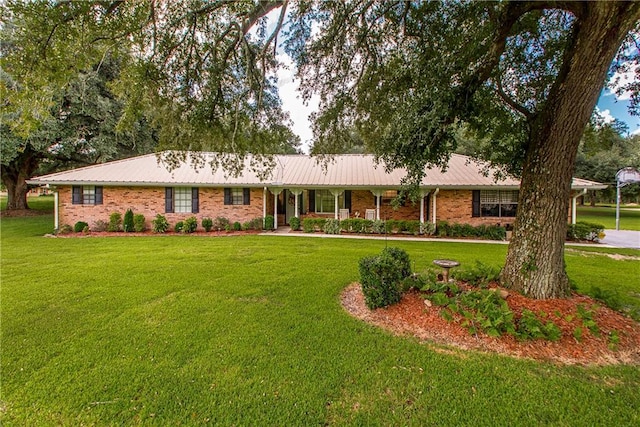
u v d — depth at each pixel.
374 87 5.75
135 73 4.84
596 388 2.80
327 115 6.09
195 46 5.10
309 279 6.22
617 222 15.67
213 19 4.83
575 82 3.88
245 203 14.75
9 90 4.66
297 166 16.55
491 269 5.19
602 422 2.42
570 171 4.31
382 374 3.01
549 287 4.32
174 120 5.85
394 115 5.15
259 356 3.33
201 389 2.79
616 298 4.37
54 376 2.96
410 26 4.85
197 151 6.79
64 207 13.45
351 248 9.89
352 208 15.57
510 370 3.07
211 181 14.06
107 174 13.89
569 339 3.55
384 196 15.14
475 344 3.57
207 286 5.76
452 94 3.87
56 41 4.31
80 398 2.67
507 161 5.66
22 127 4.84
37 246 9.91
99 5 4.04
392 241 11.55
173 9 4.42
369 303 4.58
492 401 2.64
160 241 11.20
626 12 3.27
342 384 2.87
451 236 12.93
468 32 4.25
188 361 3.24
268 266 7.32
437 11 4.55
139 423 2.40
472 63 4.11
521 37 5.33
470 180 13.42
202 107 5.76
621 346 3.47
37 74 4.45
